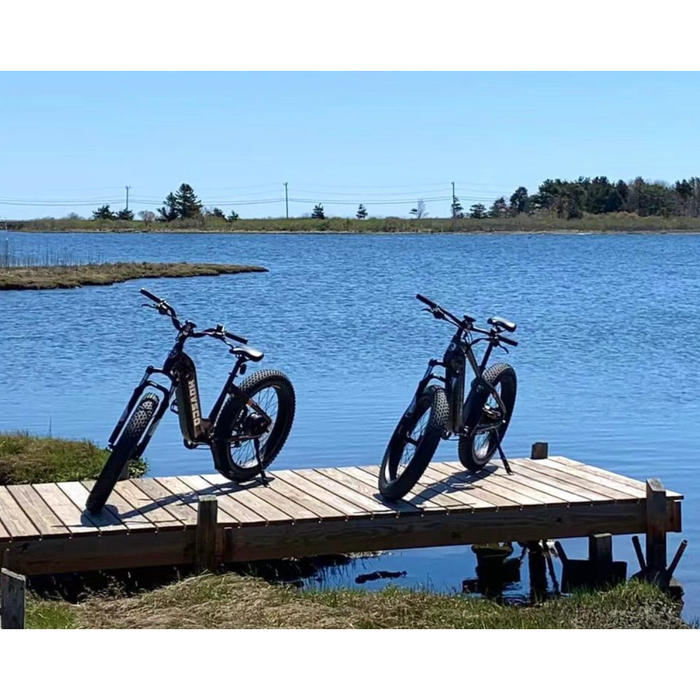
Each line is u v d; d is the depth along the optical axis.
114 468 9.75
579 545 12.20
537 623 8.77
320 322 37.06
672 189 174.12
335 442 16.88
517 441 17.47
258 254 97.06
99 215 183.50
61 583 9.91
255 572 10.73
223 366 25.69
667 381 24.08
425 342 31.19
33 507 9.99
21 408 20.05
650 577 10.43
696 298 49.72
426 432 10.45
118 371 25.09
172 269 66.25
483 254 98.88
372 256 94.12
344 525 9.91
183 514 9.82
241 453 11.37
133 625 8.12
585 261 86.00
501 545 12.07
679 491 14.20
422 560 11.58
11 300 45.12
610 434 18.08
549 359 28.05
